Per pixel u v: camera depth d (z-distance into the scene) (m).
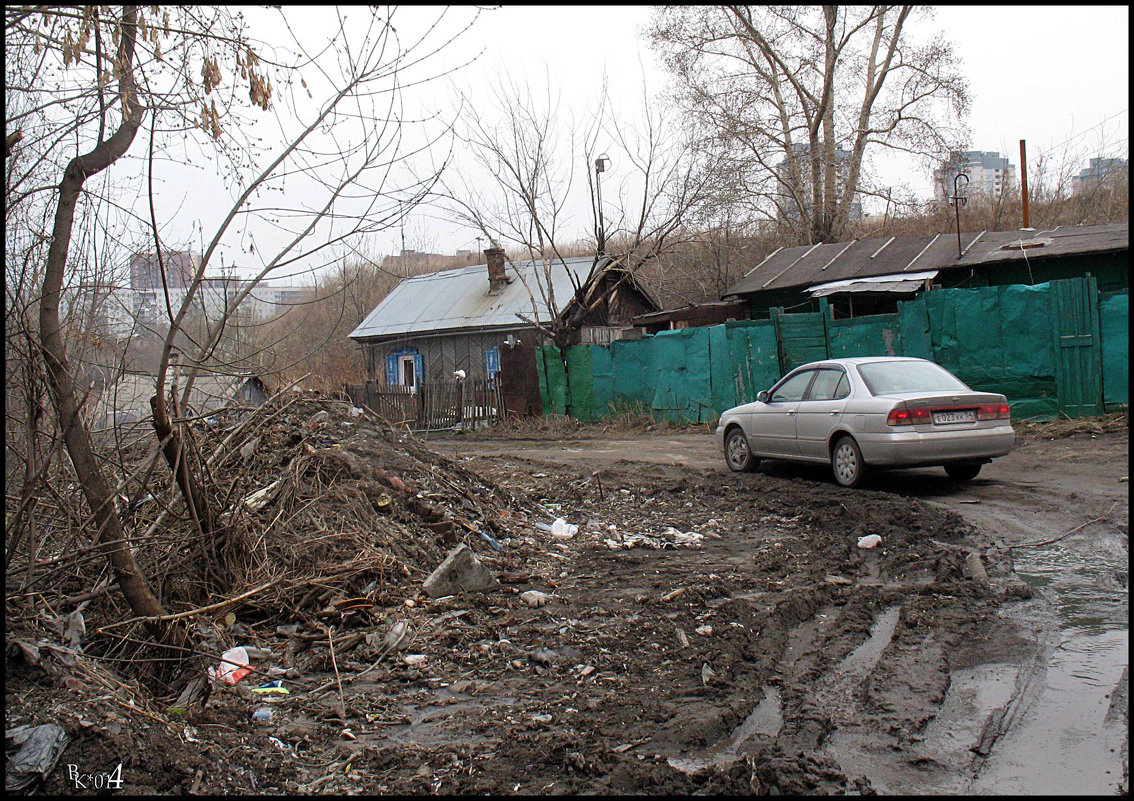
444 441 21.34
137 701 3.97
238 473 6.94
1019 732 3.67
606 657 4.89
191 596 5.52
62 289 4.55
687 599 5.86
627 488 11.17
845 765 3.45
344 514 6.95
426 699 4.45
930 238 23.33
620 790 3.28
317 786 3.43
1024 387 14.35
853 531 7.79
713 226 29.34
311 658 5.05
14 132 4.05
